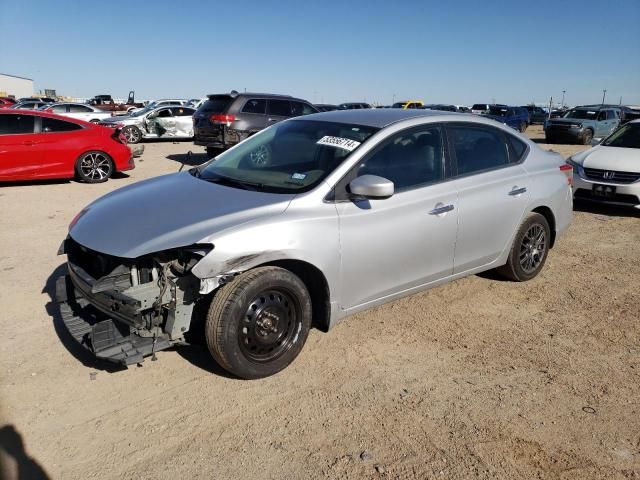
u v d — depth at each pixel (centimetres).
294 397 331
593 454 288
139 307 310
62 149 1023
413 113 447
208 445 287
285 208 346
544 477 271
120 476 263
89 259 360
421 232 405
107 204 393
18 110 997
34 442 286
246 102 1334
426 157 423
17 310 441
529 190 495
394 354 387
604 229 766
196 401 324
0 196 906
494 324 442
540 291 516
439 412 320
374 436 297
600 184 824
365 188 349
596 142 954
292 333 354
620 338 424
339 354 384
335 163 378
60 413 310
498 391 344
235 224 325
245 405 322
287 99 1402
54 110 2167
